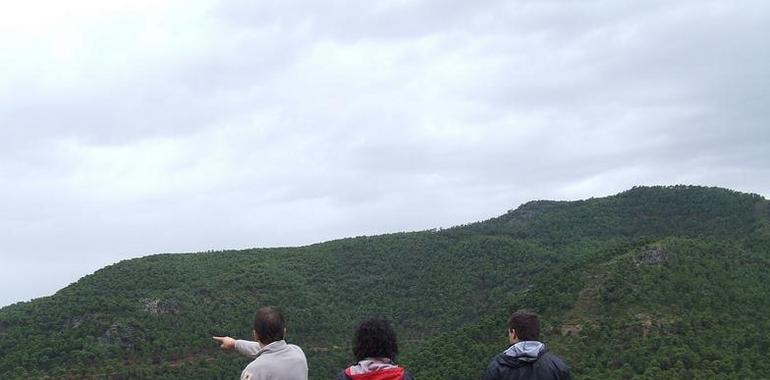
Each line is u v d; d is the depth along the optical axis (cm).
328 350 11069
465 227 18562
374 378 972
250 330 11444
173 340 10231
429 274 15175
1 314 10844
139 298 11450
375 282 15112
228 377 9219
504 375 1120
